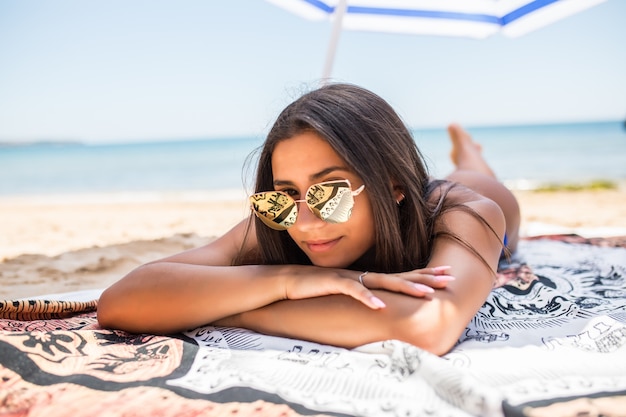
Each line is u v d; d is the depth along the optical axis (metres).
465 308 1.34
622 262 2.47
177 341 1.39
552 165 19.55
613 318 1.57
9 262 3.39
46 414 0.98
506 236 2.52
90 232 6.11
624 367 1.18
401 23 3.77
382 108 1.68
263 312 1.49
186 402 1.03
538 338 1.42
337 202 1.43
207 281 1.50
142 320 1.51
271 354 1.29
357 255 1.59
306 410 0.98
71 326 1.68
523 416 0.93
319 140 1.44
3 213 9.73
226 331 1.51
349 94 1.62
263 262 1.77
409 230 1.62
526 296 1.90
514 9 3.62
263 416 0.97
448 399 1.02
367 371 1.16
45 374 1.16
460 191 1.93
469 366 1.21
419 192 1.69
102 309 1.56
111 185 20.09
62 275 2.99
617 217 6.27
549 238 3.26
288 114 1.53
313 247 1.52
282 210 1.52
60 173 25.30
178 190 17.38
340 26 3.39
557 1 3.31
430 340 1.25
